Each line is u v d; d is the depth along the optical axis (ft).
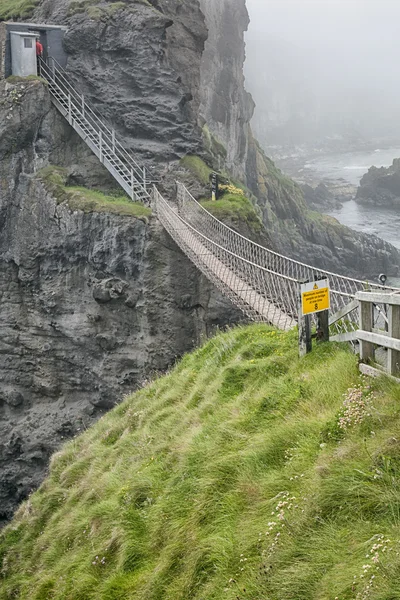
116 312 108.88
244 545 24.56
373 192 356.59
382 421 26.25
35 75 121.19
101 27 125.39
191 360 54.95
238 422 33.78
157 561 28.30
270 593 21.85
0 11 137.49
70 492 45.93
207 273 83.15
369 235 273.33
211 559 25.22
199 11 144.15
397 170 358.02
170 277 105.40
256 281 76.43
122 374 108.27
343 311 35.73
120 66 126.62
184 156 125.39
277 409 33.32
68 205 110.22
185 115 133.59
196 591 24.70
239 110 269.64
